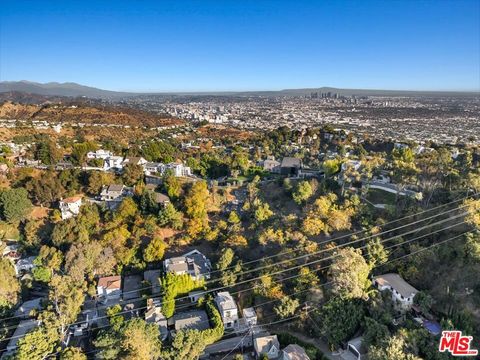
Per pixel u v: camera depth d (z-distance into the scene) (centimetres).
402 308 4803
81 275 5766
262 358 4641
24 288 5947
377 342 4225
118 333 4434
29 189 8181
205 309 5466
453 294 4803
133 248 6556
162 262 6406
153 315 5222
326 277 5403
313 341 4866
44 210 8169
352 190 7600
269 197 8519
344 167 8369
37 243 7088
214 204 8125
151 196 7719
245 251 6306
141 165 10575
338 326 4641
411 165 7462
